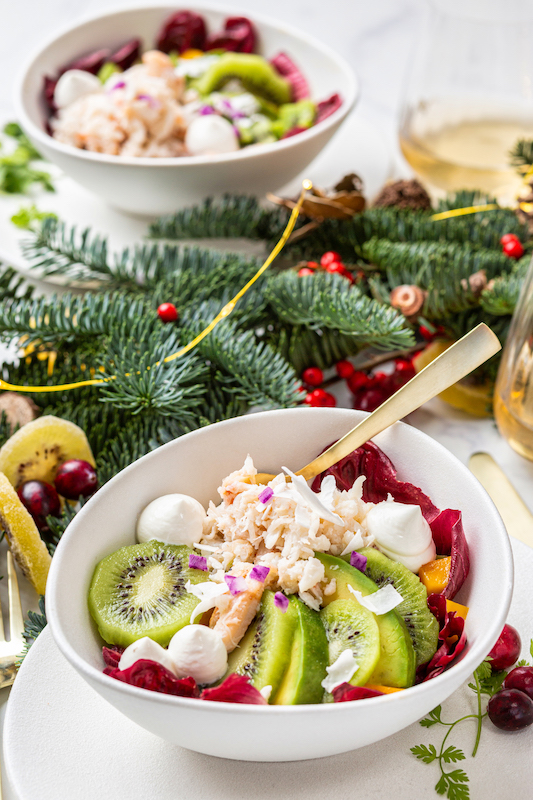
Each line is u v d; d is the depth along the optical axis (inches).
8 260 33.0
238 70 37.0
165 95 34.6
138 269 31.2
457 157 34.4
